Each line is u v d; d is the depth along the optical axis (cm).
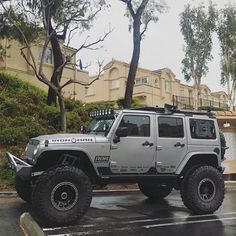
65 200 782
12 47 2442
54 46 1891
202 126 976
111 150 851
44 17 1489
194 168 959
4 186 1221
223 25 3309
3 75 1983
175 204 1092
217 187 960
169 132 927
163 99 4081
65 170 780
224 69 3428
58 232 734
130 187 1427
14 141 1481
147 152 890
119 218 882
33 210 866
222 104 4653
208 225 812
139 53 1878
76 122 1795
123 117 877
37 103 1877
